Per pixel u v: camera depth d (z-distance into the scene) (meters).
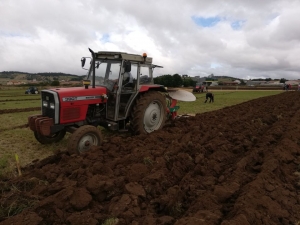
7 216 3.18
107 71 6.85
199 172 4.58
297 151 5.38
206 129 7.63
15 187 3.93
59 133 7.02
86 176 4.11
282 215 3.17
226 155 5.33
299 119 8.34
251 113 10.77
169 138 6.70
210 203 3.38
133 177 4.18
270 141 6.07
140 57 7.02
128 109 6.91
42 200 3.34
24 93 37.75
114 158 5.22
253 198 3.34
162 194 3.81
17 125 10.41
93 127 5.81
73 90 6.00
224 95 30.56
